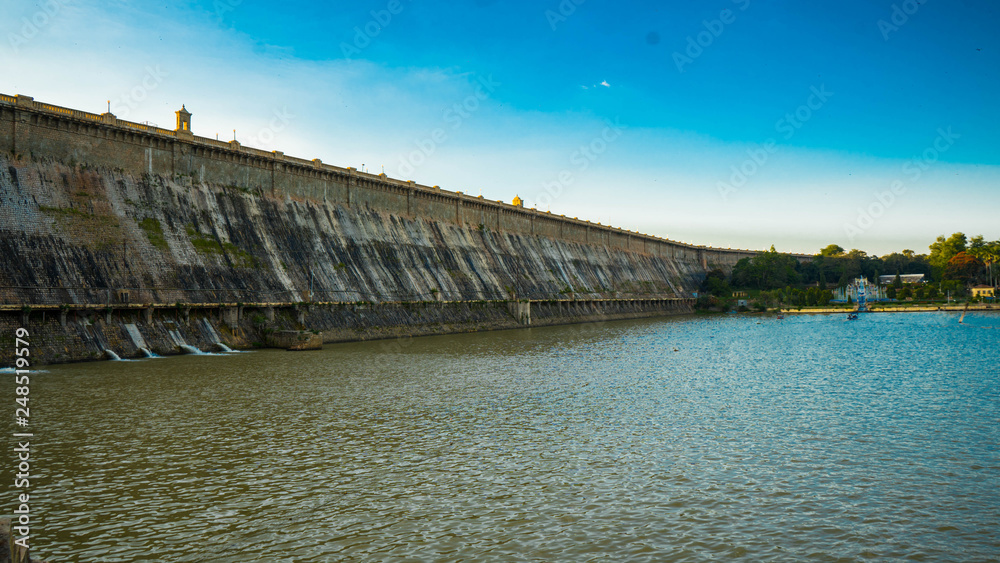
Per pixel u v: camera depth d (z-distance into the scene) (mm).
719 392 46656
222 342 71750
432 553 19391
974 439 32188
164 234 76188
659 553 19375
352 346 81250
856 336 103250
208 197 86312
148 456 28750
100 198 72562
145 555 19172
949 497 23984
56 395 42375
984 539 20375
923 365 62469
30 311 56781
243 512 22422
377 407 40094
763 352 78062
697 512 22547
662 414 38625
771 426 35375
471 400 42812
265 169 97500
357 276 100000
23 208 64438
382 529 21094
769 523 21609
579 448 30703
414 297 107875
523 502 23500
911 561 18969
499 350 79000
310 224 100250
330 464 27906
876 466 27781
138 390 44562
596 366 62688
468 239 141000
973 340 92000
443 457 29094
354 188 114250
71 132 73000
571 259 178625
